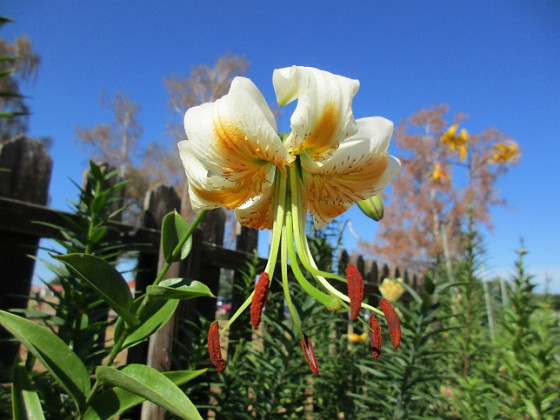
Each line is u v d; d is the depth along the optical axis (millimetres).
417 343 337
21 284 325
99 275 156
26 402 158
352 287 176
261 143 177
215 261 450
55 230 339
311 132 181
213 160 182
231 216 2293
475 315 560
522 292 425
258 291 174
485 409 370
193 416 132
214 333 166
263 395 331
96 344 254
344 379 429
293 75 174
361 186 208
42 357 152
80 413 161
